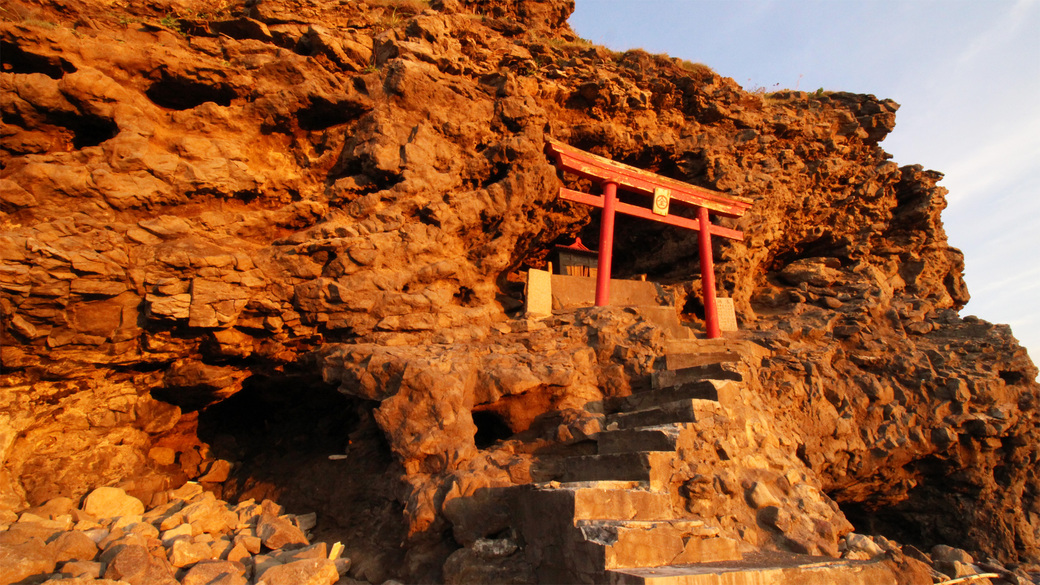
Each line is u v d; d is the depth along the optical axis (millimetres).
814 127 15562
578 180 13133
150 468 8336
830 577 5516
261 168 9602
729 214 12750
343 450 9133
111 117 8289
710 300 11891
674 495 6562
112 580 5320
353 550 7219
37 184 7367
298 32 10422
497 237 10727
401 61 10367
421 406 7492
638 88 13672
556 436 8016
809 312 13578
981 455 11969
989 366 12453
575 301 11266
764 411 8969
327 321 8734
